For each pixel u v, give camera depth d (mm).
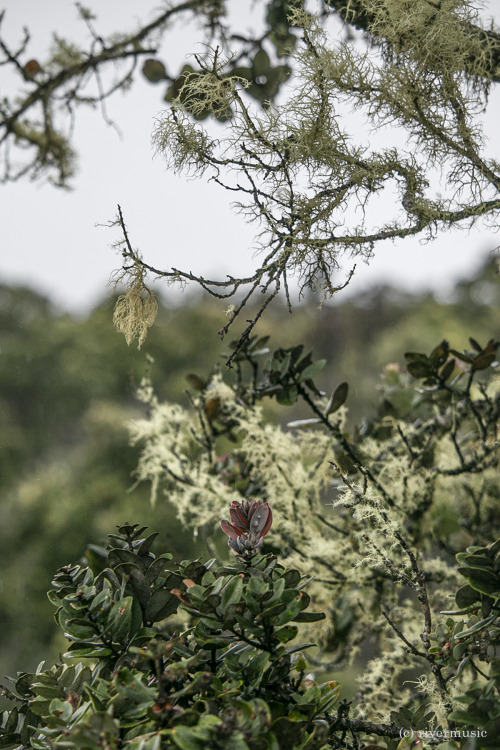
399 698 1574
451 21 1163
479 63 1265
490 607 968
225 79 1108
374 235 1151
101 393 12453
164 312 12922
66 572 984
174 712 813
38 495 9203
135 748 778
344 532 1639
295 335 15867
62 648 6324
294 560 1617
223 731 776
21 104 2283
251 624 917
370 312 17031
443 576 1659
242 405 1794
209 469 1912
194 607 912
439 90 1206
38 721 1041
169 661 959
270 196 1121
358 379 13539
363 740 1312
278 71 1969
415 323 14164
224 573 1020
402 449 1799
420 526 1761
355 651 1745
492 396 1943
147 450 1892
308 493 1738
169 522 8211
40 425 13195
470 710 883
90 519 8820
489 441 1816
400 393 2098
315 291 1156
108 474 9344
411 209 1180
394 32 1179
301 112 1119
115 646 950
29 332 14695
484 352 1617
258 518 1003
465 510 1989
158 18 2074
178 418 1935
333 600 1732
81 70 2111
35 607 8219
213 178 1114
